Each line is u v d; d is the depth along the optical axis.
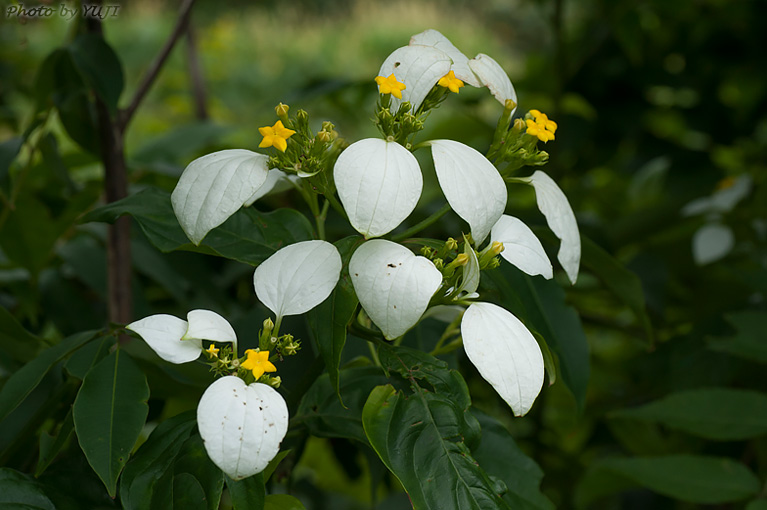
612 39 1.56
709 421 0.85
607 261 0.79
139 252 0.97
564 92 1.51
